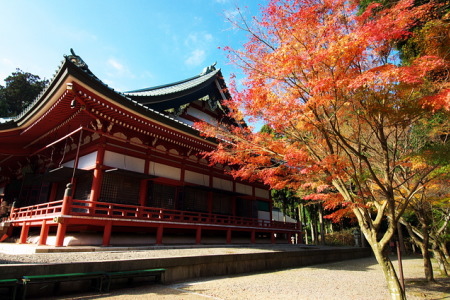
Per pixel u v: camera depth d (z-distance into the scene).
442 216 15.03
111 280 8.12
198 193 19.86
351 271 15.30
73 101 12.51
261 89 7.61
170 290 8.34
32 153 19.28
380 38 5.77
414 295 9.40
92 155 15.23
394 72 5.36
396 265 19.38
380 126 7.18
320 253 19.39
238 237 22.80
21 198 18.94
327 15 6.79
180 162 18.95
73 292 7.39
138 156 16.48
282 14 6.91
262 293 8.66
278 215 42.94
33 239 14.98
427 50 7.43
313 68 6.76
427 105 6.41
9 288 6.27
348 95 6.91
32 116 15.49
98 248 11.84
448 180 9.71
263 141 9.66
